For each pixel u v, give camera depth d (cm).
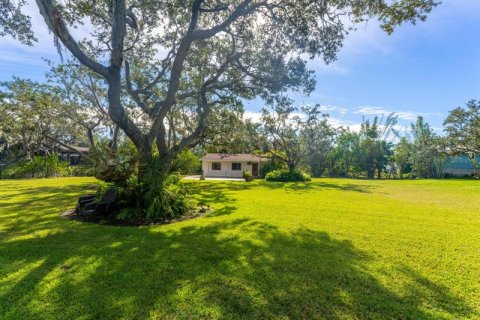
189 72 1048
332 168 3681
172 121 1525
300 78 827
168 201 659
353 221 604
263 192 1222
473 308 248
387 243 439
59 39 526
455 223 599
